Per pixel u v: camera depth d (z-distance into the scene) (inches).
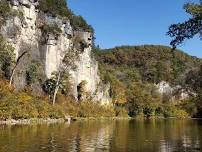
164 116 6599.4
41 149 1175.6
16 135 1556.3
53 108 3265.3
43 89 3966.5
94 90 5388.8
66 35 4571.9
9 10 3563.0
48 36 4163.4
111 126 2679.6
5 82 2982.3
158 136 1769.2
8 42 3513.8
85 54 5032.0
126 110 6102.4
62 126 2383.1
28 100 2925.7
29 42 3905.0
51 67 4200.3
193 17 866.1
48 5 4325.8
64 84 4313.5
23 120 2578.7
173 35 898.1
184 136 1788.9
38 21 4133.9
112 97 6250.0
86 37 5027.1
